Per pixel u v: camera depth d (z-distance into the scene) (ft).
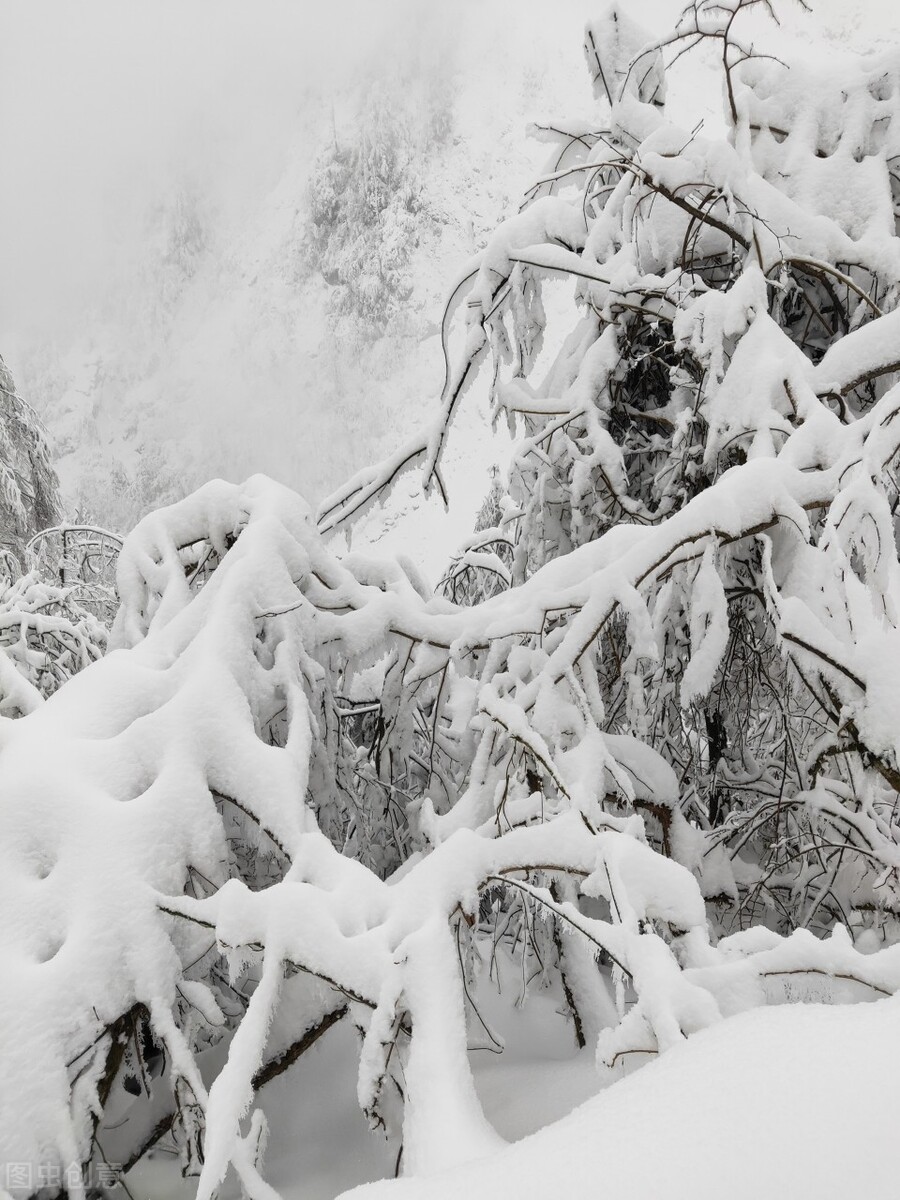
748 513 9.33
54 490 46.01
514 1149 4.52
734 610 12.60
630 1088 4.62
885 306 13.09
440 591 19.77
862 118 14.15
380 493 14.85
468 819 9.47
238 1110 6.09
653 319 13.89
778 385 10.88
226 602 9.78
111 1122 7.97
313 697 10.38
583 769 8.88
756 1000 6.16
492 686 9.06
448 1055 6.17
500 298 14.44
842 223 13.73
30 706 10.51
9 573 27.14
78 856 7.49
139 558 11.61
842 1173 3.40
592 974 9.36
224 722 8.71
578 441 13.37
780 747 14.64
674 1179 3.60
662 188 12.44
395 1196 4.39
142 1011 7.50
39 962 7.07
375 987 6.70
